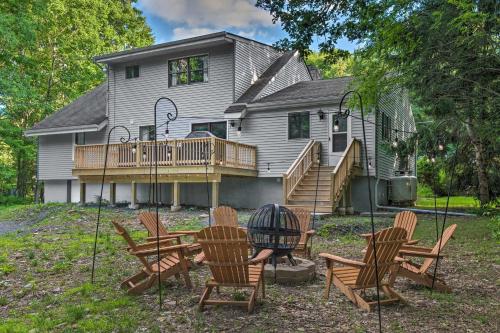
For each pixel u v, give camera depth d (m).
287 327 4.25
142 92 19.61
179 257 5.65
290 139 16.70
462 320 4.45
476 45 9.04
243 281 4.81
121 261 7.61
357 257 7.86
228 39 17.12
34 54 27.69
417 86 10.99
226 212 7.84
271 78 18.59
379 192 16.84
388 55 11.12
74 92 30.00
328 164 16.02
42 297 5.58
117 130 20.19
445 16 8.91
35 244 9.48
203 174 14.73
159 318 4.58
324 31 15.06
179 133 18.73
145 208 16.53
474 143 15.63
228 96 17.69
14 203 26.23
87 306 5.01
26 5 22.62
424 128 14.91
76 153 17.91
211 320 4.50
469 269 6.83
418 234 10.64
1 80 21.38
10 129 25.27
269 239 6.30
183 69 18.72
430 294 5.41
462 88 10.31
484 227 11.39
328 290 5.19
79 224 12.92
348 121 15.87
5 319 4.73
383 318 4.51
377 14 11.05
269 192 16.97
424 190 26.78
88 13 29.44
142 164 15.91
